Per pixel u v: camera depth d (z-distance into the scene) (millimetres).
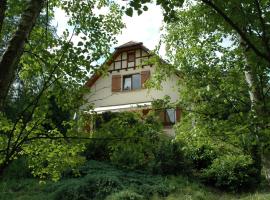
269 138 6047
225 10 5012
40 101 6543
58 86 6770
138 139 6949
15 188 19078
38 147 7383
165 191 17938
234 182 19078
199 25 9727
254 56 5375
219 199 18125
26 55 6762
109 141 6945
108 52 7352
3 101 4316
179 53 10672
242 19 5039
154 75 11461
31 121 6688
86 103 7363
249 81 7328
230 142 8055
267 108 6113
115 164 20844
